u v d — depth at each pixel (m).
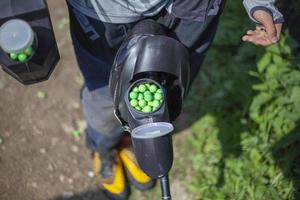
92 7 2.20
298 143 2.88
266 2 2.12
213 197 2.92
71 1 2.25
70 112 3.43
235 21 3.44
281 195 2.80
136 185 3.09
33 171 3.22
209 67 3.41
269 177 2.87
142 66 2.03
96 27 2.26
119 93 2.06
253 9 2.13
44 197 3.15
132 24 2.24
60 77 3.55
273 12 2.13
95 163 3.11
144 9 2.18
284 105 2.95
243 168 2.94
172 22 2.27
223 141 3.11
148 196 3.11
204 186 2.99
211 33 2.38
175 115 2.14
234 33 3.41
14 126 3.37
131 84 2.04
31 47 1.90
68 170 3.24
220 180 2.99
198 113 3.29
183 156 3.18
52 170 3.23
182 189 3.07
